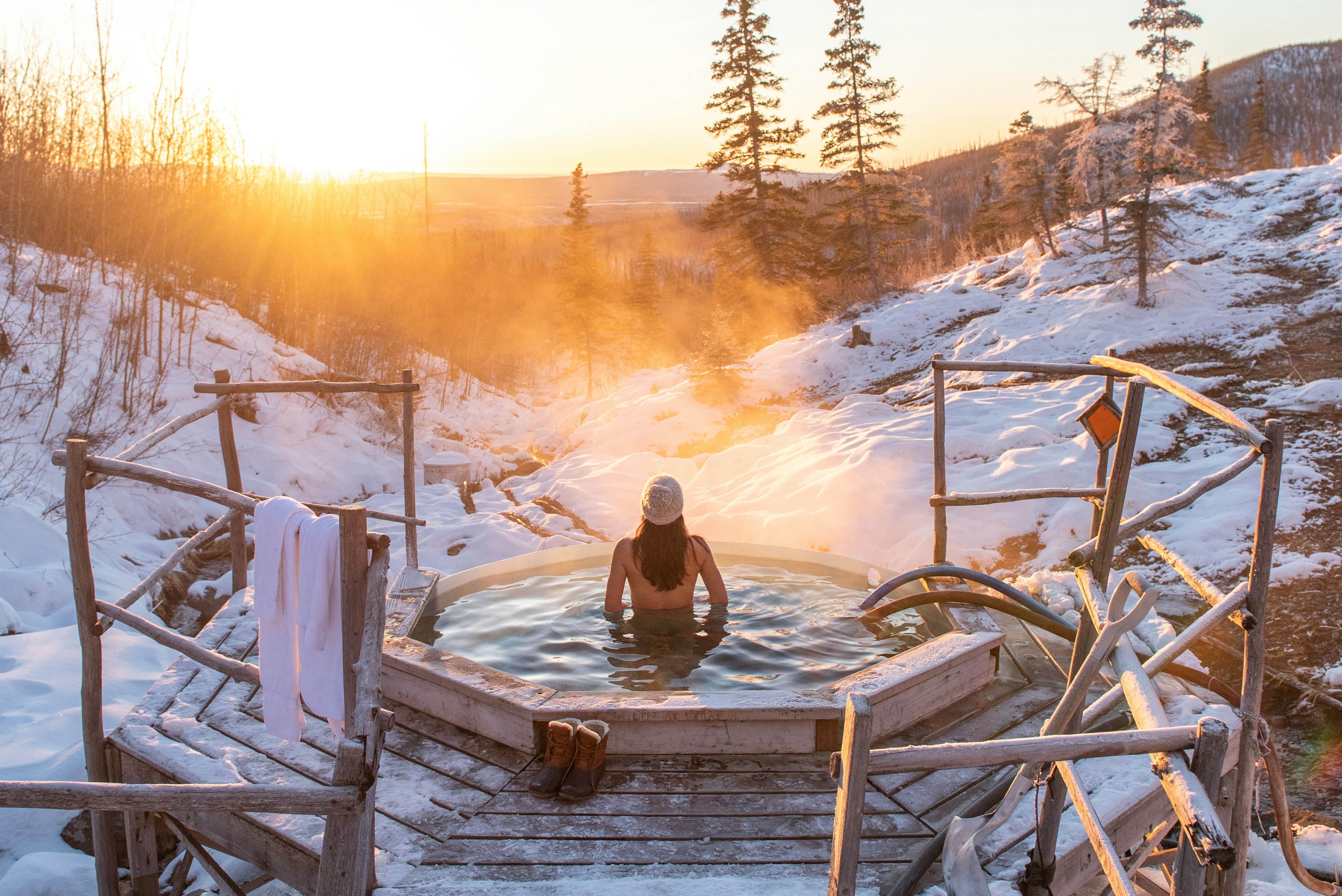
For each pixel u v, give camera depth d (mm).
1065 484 7777
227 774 3158
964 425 9852
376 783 3115
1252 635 2369
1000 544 7266
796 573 5414
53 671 4809
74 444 2840
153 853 3365
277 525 2291
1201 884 1807
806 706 3215
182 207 13016
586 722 3184
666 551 4445
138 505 8023
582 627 4445
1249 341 11234
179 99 12367
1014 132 18734
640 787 3084
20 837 3721
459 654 4078
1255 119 44281
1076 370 4355
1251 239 15656
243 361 11773
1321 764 4879
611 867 2643
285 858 2848
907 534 7602
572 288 28297
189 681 3992
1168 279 13820
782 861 2662
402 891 2500
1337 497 7191
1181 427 8969
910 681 3436
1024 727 3518
